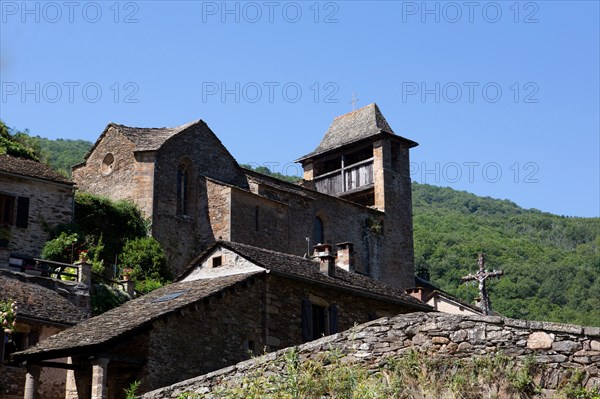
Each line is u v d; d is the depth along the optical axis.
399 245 50.22
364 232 48.41
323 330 23.70
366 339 14.05
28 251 34.44
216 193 40.62
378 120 52.16
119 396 19.55
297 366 14.27
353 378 13.60
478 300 42.47
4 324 20.36
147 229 38.84
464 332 13.38
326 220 46.22
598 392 12.35
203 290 21.73
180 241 40.00
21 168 35.34
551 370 12.70
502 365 12.95
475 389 12.92
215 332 21.06
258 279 22.58
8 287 24.42
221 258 24.27
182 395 15.11
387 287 27.80
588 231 88.12
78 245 35.16
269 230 41.69
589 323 55.62
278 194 43.06
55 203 35.75
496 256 70.38
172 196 40.25
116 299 30.70
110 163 41.25
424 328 13.68
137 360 19.30
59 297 25.56
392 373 13.55
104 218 38.00
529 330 13.02
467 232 80.81
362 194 51.34
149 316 19.95
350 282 25.53
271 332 22.30
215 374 15.12
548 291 62.22
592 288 61.50
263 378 14.27
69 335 20.25
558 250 73.50
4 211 34.22
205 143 42.16
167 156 40.44
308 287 23.66
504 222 89.94
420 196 115.19
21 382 22.80
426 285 52.09
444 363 13.33
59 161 77.56
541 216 93.50
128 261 37.06
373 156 50.94
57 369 23.31
